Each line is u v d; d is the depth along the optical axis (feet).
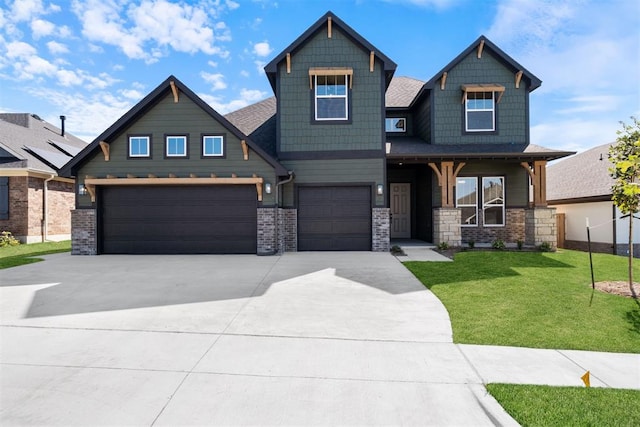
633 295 20.76
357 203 41.81
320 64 42.29
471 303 19.71
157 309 18.66
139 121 39.40
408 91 55.47
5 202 53.06
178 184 39.29
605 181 49.37
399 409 9.82
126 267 30.86
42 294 21.70
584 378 11.36
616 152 23.03
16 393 10.48
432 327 16.14
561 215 55.83
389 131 52.65
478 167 46.03
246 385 11.00
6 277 26.73
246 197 39.52
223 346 13.94
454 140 45.57
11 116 77.25
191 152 39.17
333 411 9.70
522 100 45.52
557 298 20.49
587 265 30.45
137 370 11.92
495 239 45.75
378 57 41.50
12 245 50.01
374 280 25.31
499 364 12.55
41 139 68.44
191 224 39.78
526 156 40.52
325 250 41.78
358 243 41.65
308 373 11.81
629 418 9.37
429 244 45.16
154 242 39.86
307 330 15.71
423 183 48.83
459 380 11.41
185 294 21.65
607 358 13.16
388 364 12.51
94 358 12.81
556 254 36.35
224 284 24.21
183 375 11.60
